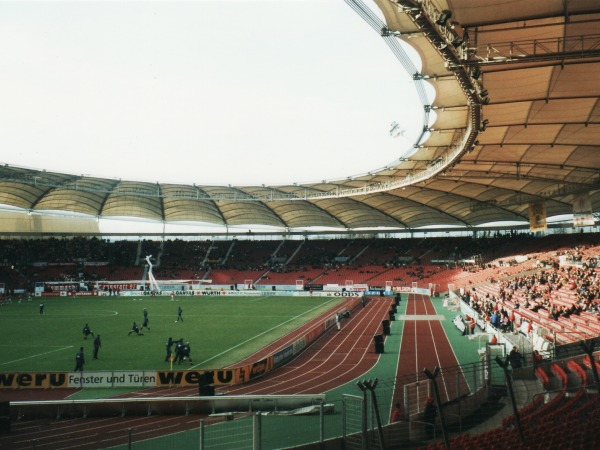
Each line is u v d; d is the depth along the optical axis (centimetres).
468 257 9025
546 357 2227
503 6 2239
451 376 2239
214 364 2978
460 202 7725
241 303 6900
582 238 7650
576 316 3256
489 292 5831
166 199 7950
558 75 2902
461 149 4212
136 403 1983
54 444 1666
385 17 2523
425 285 8288
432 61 2952
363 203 8100
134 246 10475
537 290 4784
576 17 2333
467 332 3853
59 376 2422
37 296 8138
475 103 2991
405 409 1634
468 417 1700
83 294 8262
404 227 9819
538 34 2492
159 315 5450
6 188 6975
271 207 8525
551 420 1303
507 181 6122
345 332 4175
